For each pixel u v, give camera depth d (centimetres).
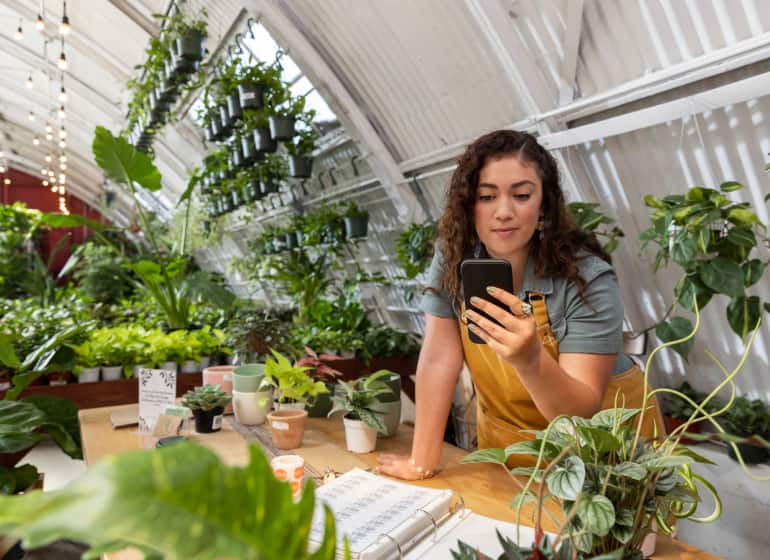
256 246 732
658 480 79
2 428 175
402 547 101
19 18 701
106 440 183
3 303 736
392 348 477
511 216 133
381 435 191
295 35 415
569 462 76
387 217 547
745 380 283
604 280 138
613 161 295
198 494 34
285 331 285
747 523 246
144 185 517
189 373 397
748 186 251
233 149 589
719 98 220
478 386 159
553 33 281
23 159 1582
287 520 38
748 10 213
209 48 585
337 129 521
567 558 68
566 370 135
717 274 227
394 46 376
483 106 349
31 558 212
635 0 244
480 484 143
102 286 991
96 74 812
